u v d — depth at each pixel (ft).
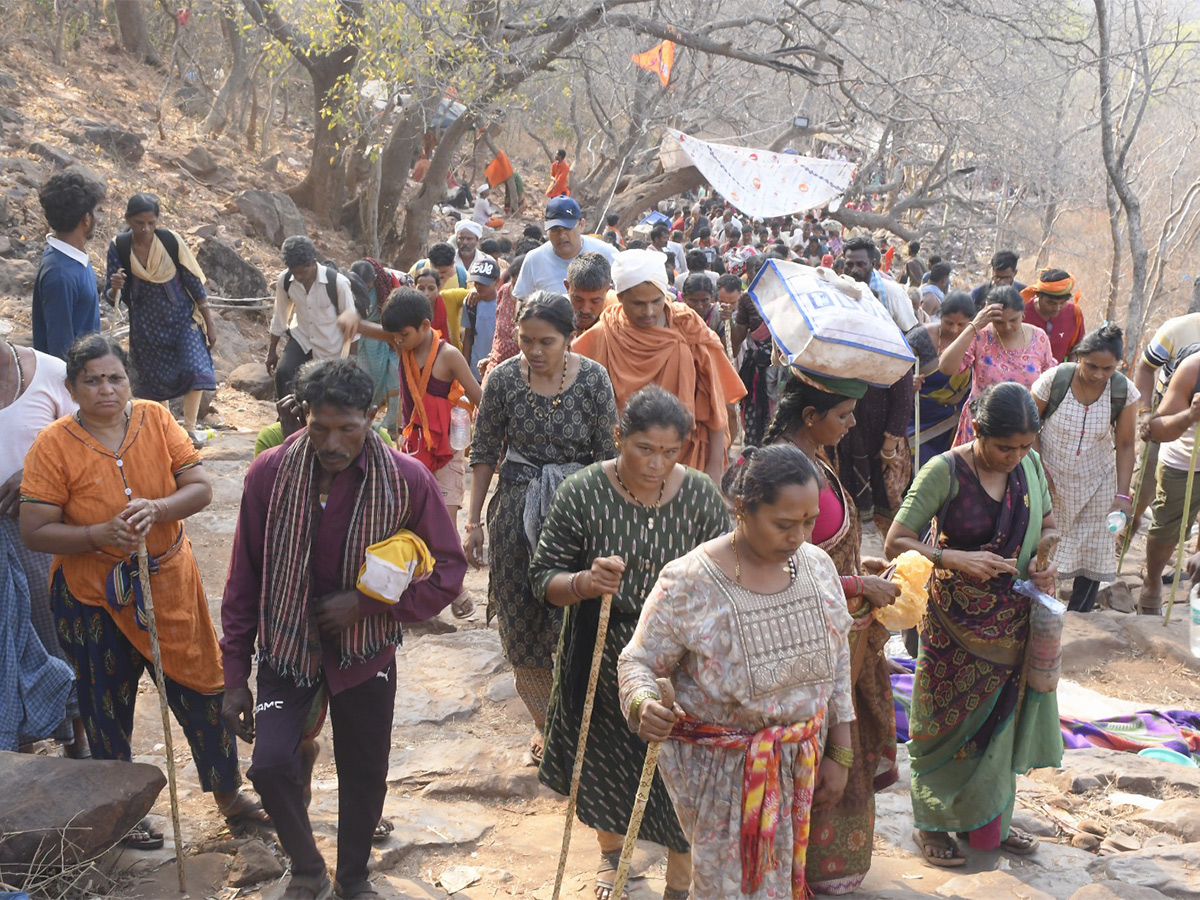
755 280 13.97
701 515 11.66
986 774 13.10
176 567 12.87
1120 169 46.16
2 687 13.92
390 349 26.40
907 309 28.71
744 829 9.59
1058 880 13.09
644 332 16.46
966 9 60.90
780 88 99.96
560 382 14.73
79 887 12.12
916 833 14.06
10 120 48.60
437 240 68.64
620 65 74.23
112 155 50.65
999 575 12.93
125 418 12.74
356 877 12.18
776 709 9.63
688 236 80.79
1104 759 16.44
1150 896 12.16
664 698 9.09
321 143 59.93
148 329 28.04
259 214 52.80
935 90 69.05
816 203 72.38
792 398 12.62
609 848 12.91
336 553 11.35
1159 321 81.87
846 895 12.39
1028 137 72.74
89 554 12.59
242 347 41.65
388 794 15.10
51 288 18.57
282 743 11.39
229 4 63.41
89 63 63.41
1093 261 88.94
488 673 19.16
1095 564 21.39
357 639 11.53
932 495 12.87
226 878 12.60
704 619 9.55
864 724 12.21
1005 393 12.32
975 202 87.04
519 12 56.03
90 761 12.69
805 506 9.07
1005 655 13.09
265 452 11.61
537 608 14.93
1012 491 12.77
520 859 13.65
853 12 70.74
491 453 15.23
